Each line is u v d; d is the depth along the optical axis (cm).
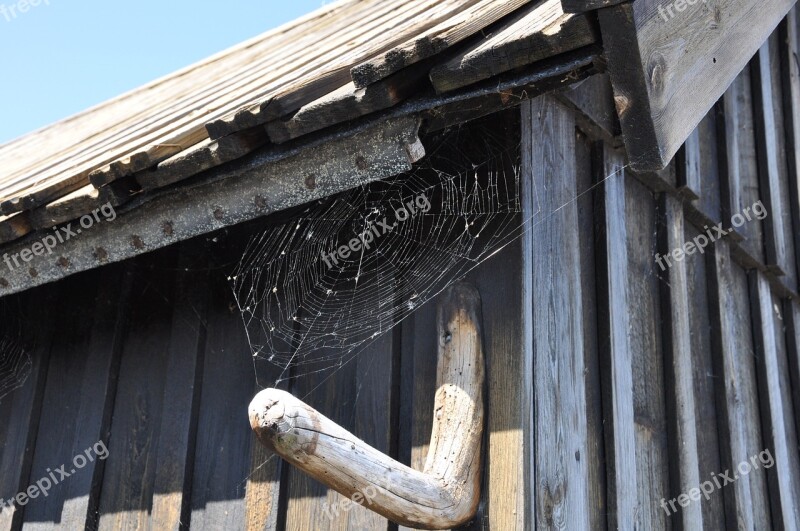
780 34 459
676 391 278
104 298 301
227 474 250
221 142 196
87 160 290
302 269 254
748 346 361
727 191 352
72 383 297
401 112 181
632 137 175
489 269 219
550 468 207
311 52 329
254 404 173
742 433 328
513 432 203
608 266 252
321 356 243
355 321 240
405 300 233
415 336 228
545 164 230
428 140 235
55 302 315
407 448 220
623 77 167
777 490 346
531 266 216
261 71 343
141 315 290
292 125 189
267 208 211
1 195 294
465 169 229
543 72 166
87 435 283
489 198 224
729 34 228
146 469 268
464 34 174
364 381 232
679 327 290
